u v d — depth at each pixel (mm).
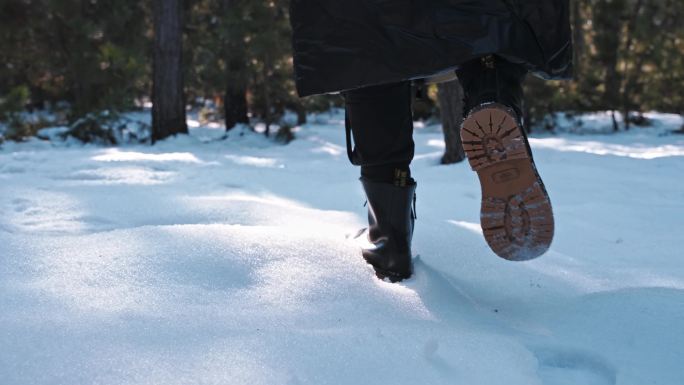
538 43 1348
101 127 8648
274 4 9102
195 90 12805
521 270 1798
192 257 1606
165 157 5383
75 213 2432
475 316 1421
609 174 4207
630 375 1140
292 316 1291
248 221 2256
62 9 9523
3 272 1499
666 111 11219
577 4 12680
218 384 974
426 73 1396
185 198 2668
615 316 1380
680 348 1233
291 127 9516
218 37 9359
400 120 1610
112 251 1641
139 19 11492
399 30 1410
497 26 1330
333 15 1487
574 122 11289
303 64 1543
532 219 1279
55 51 10328
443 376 1062
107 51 9406
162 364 1028
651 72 11078
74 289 1397
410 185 1628
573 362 1230
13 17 9961
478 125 1258
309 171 4551
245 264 1588
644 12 11250
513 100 1339
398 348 1140
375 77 1459
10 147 7883
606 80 11062
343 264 1654
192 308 1311
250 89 10359
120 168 4277
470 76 1371
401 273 1627
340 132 9773
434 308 1432
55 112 10125
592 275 1778
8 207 2555
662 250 2105
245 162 5266
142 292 1396
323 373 1037
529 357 1153
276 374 1013
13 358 1038
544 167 4500
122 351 1068
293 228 2117
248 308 1338
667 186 3740
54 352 1062
